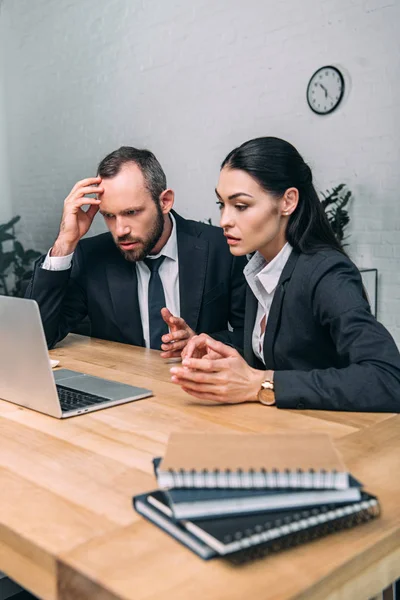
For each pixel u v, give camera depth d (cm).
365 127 383
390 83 370
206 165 482
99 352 194
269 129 436
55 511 83
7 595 111
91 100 566
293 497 73
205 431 114
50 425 120
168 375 161
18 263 649
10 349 130
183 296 213
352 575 71
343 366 141
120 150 198
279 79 426
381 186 379
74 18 568
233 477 72
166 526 76
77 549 72
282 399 127
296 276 148
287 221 153
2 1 628
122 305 213
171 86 497
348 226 395
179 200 505
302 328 149
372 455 102
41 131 618
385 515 81
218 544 66
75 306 218
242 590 64
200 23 470
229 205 148
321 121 404
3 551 79
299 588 65
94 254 219
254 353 172
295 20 412
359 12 379
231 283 219
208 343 135
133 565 69
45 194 628
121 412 128
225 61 457
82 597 68
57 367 172
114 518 80
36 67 611
